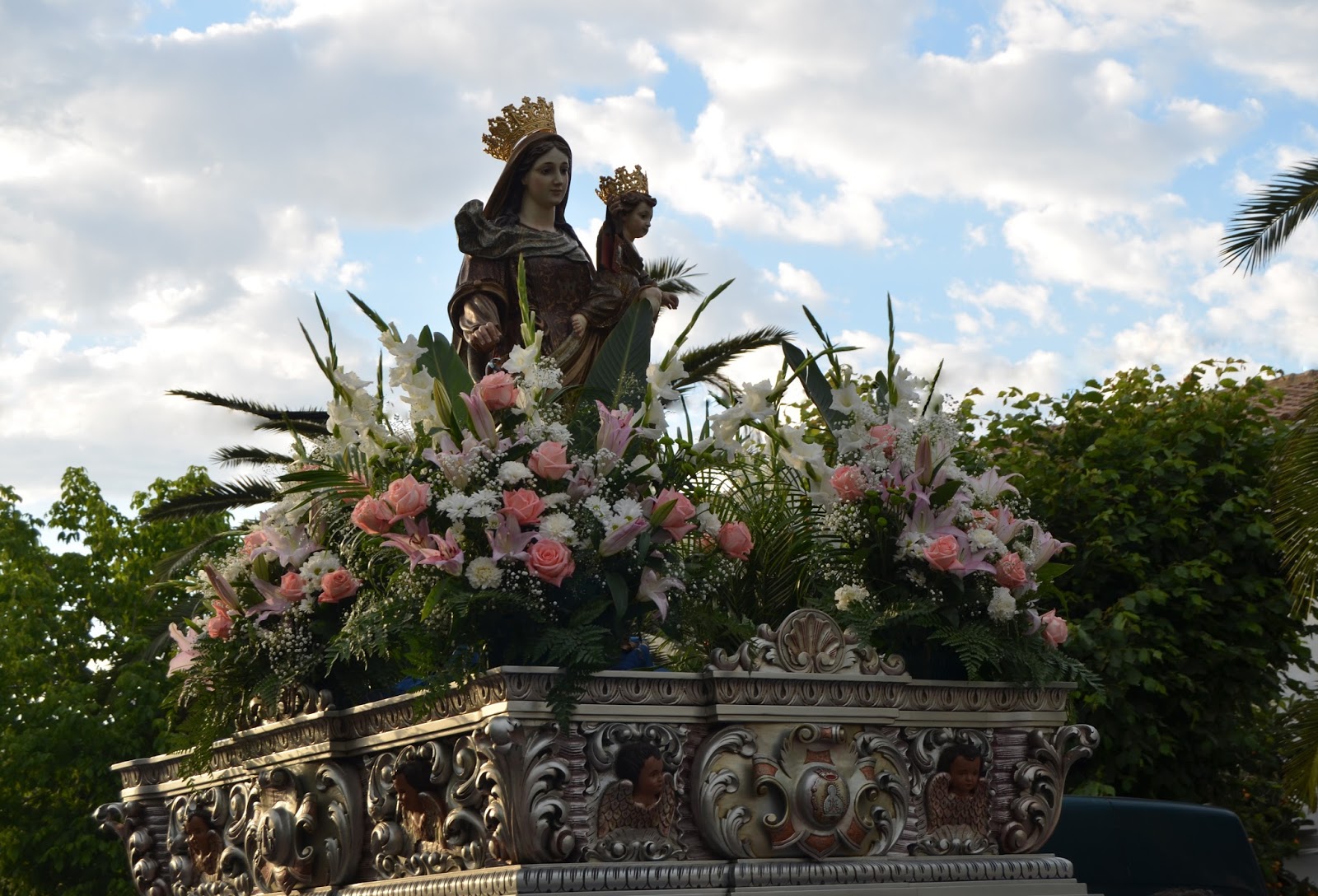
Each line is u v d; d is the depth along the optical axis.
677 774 4.07
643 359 4.92
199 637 5.26
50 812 20.44
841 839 4.22
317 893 4.50
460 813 4.00
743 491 4.87
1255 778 12.96
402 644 4.49
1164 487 11.64
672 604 4.43
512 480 4.18
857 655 4.35
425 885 4.08
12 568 22.97
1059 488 11.65
